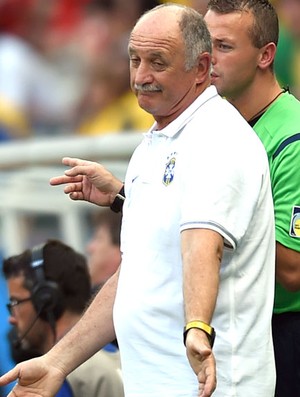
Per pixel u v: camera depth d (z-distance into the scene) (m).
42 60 32.56
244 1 13.77
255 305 12.23
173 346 12.08
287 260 13.53
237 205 11.98
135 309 12.22
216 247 11.71
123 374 12.41
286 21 29.25
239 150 12.15
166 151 12.38
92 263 19.77
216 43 13.82
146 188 12.41
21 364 13.06
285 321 13.83
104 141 21.44
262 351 12.21
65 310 16.92
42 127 31.22
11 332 17.20
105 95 31.22
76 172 13.95
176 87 12.34
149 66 12.30
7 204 22.17
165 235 12.12
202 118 12.32
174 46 12.23
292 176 13.62
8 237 22.17
